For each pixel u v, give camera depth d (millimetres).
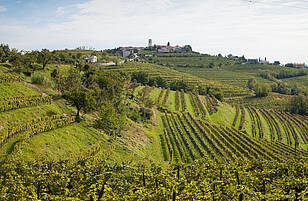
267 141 68750
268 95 153250
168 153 47125
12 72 49812
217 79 199500
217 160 44062
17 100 33281
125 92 80500
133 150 39719
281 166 21484
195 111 86688
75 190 17000
